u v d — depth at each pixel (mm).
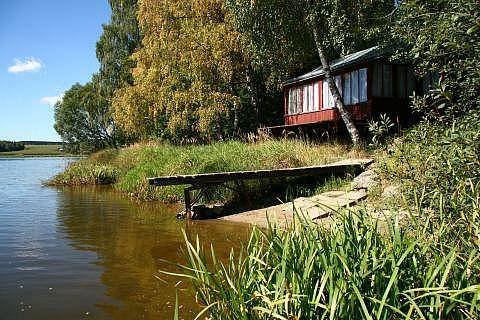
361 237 3279
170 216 12312
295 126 21344
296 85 23672
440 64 5469
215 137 27391
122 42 46594
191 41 24656
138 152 25375
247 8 18047
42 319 4820
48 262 7242
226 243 8500
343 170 12859
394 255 2939
